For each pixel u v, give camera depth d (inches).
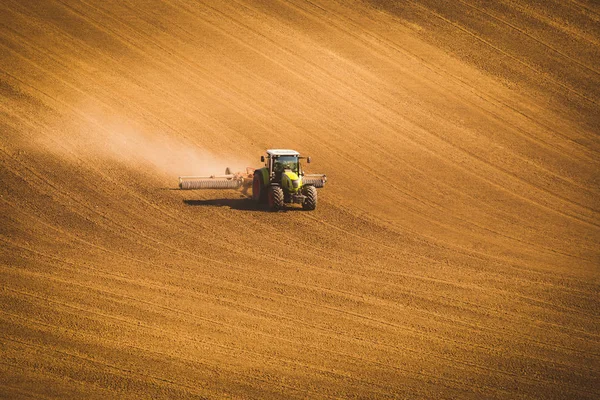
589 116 3070.9
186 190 2252.7
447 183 2472.9
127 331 1354.6
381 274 1688.0
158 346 1306.6
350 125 2901.1
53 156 2426.2
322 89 3159.5
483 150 2768.2
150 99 2987.2
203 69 3253.0
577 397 1209.4
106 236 1835.6
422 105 3080.7
